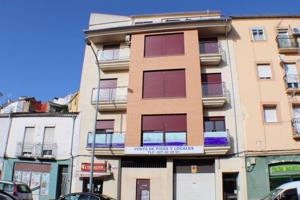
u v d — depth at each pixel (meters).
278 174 20.75
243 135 21.69
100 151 22.56
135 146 21.89
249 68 23.41
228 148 20.84
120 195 22.06
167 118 22.36
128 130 22.38
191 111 22.02
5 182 18.58
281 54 23.70
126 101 23.20
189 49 23.72
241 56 23.84
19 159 25.17
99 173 22.19
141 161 22.55
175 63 23.50
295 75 22.88
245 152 21.20
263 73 23.36
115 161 22.64
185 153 21.14
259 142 21.38
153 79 23.55
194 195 21.20
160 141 21.77
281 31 24.56
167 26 24.56
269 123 21.81
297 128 21.53
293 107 22.36
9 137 25.95
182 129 21.97
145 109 22.67
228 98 22.66
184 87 22.88
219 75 23.62
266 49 23.92
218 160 21.30
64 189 23.61
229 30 24.64
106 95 23.94
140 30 25.00
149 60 24.00
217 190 20.72
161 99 22.73
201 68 23.88
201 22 24.09
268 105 22.38
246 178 20.69
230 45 24.31
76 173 22.81
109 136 22.66
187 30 24.41
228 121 22.12
